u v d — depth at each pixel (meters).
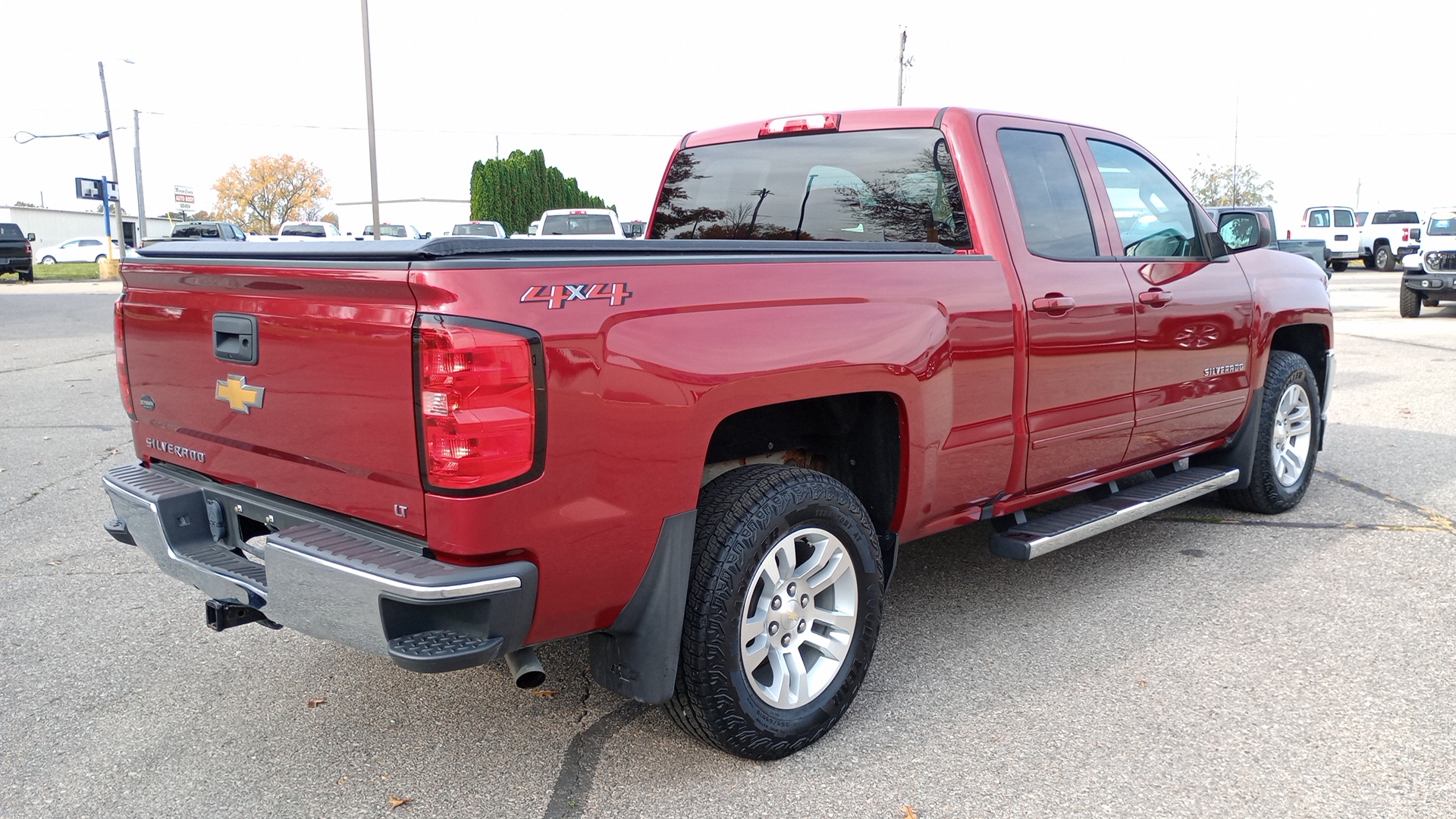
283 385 2.67
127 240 51.28
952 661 3.63
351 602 2.38
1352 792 2.74
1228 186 52.56
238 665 3.66
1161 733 3.09
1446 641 3.74
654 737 3.12
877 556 3.16
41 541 5.09
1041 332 3.65
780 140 4.25
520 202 44.78
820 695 3.04
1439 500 5.67
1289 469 5.43
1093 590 4.35
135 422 3.37
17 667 3.64
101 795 2.80
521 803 2.75
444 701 3.37
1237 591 4.31
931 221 3.77
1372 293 23.16
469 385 2.26
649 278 2.58
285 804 2.75
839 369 2.95
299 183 85.25
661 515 2.62
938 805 2.71
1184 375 4.44
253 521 3.05
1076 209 3.99
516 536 2.37
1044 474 3.86
